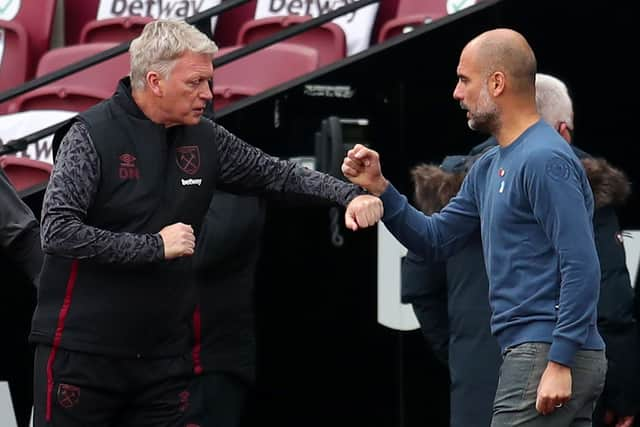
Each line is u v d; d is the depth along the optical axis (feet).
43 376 62.08
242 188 64.90
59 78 77.61
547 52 81.46
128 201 60.75
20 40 97.09
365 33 92.12
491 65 59.82
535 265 58.95
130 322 61.16
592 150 82.02
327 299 79.77
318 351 79.92
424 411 80.59
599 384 59.67
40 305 62.08
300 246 79.61
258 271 79.36
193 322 71.10
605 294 69.92
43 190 77.71
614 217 70.33
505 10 80.79
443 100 80.23
